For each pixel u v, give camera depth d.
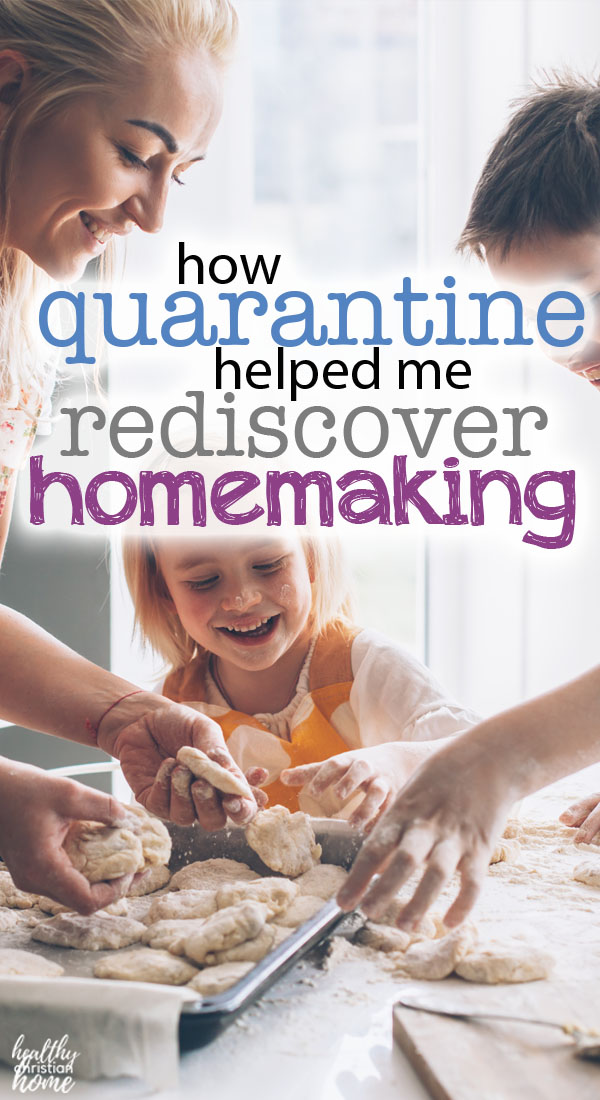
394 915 0.65
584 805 0.86
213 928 0.59
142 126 0.75
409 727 1.03
